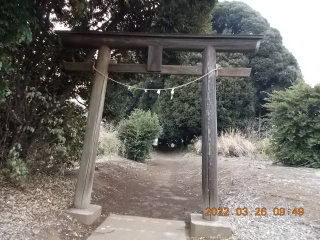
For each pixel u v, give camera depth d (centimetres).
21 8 232
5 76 289
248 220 325
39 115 374
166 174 814
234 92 1395
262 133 1106
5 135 338
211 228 294
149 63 347
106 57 353
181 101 1541
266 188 432
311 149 636
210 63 336
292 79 1437
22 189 341
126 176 669
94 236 280
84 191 329
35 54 335
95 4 379
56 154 416
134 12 442
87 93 456
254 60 1496
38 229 255
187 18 473
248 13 1631
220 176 614
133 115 1086
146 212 402
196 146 1340
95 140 341
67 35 348
